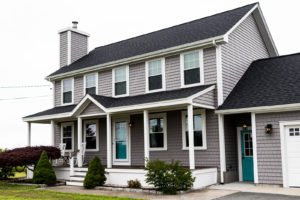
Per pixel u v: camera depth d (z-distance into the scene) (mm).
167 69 16078
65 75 20531
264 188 12453
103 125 18750
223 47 14922
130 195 11891
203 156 14664
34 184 15594
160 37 18844
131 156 17297
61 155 17875
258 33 18250
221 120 14219
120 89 17938
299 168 12391
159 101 13688
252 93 14203
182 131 15422
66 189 14000
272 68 15711
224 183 13938
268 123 13070
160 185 12062
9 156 16156
